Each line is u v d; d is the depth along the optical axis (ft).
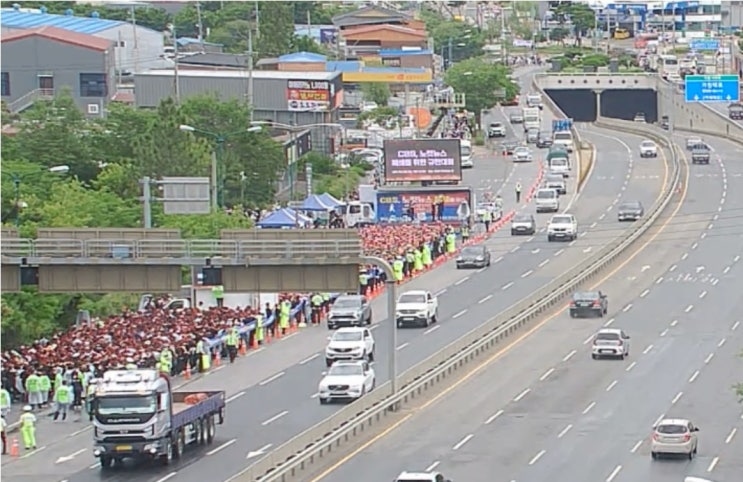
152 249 325.01
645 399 351.46
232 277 326.65
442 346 416.46
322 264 326.65
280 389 364.17
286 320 439.22
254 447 302.04
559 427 321.11
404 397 345.72
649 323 451.94
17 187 458.50
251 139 636.89
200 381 375.66
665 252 574.56
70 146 613.11
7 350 384.06
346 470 280.31
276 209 586.45
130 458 289.94
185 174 553.23
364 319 444.96
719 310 472.03
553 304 482.69
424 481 246.06
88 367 345.10
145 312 421.59
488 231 628.69
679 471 280.72
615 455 294.66
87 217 478.59
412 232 563.89
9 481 278.26
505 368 388.37
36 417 339.77
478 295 499.10
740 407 342.23
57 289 327.06
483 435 312.71
